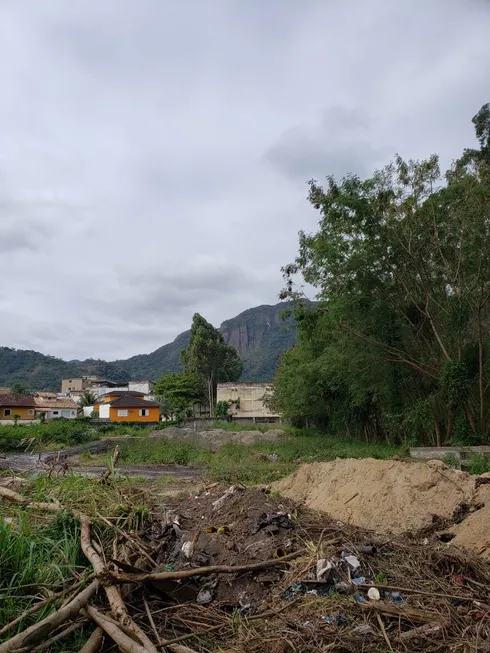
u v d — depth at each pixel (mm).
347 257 20859
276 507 6359
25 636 3295
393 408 23688
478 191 18500
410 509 7859
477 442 19766
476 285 19469
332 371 26297
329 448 23969
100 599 4172
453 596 4535
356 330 22203
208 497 7348
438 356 21344
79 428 32219
